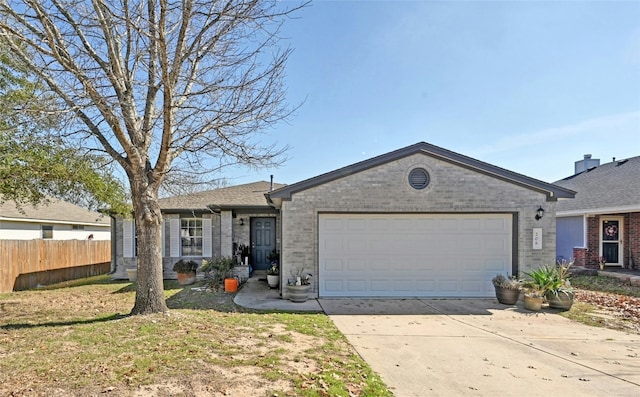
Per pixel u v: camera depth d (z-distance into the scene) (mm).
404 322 7203
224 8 6180
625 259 15180
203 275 13453
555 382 4402
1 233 15367
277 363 4570
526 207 9945
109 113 6246
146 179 6883
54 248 14297
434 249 9953
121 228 14141
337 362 4812
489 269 9945
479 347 5703
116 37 6918
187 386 3793
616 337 6328
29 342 5312
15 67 7648
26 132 8125
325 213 9852
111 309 8414
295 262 9719
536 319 7574
